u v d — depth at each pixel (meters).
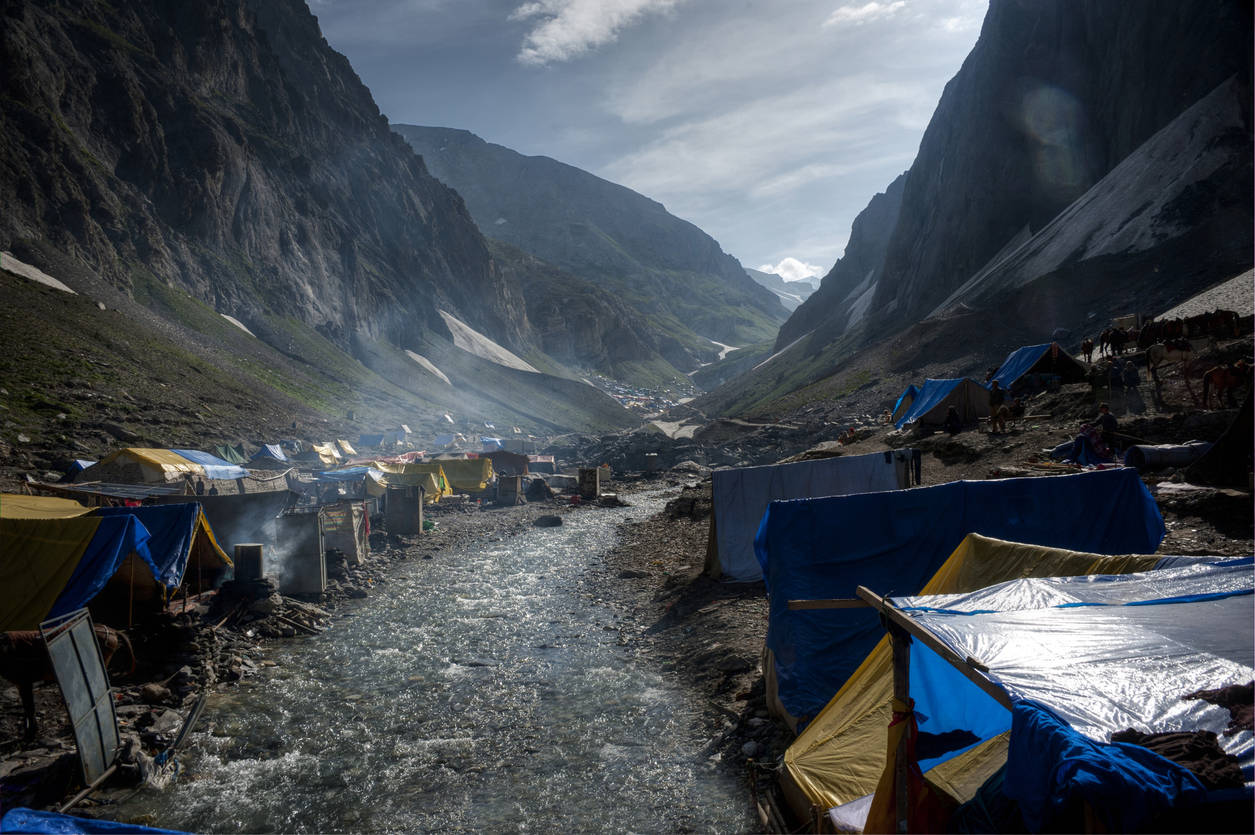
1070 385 40.09
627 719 13.10
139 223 114.62
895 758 6.03
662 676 15.23
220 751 12.20
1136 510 13.92
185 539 18.17
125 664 13.11
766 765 10.34
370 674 16.09
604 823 9.59
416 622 20.47
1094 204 116.56
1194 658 5.11
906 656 6.31
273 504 24.27
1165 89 114.50
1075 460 24.22
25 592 14.09
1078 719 4.41
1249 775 3.83
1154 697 4.63
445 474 58.66
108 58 127.94
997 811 5.33
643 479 76.88
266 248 149.38
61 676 10.21
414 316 196.50
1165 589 6.71
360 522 29.28
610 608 21.38
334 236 177.50
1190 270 80.38
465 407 155.38
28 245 86.56
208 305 120.75
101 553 14.73
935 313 138.62
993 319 102.94
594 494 56.47
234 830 9.73
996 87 150.38
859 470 21.19
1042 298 98.88
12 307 68.62
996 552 9.79
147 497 23.34
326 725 13.27
